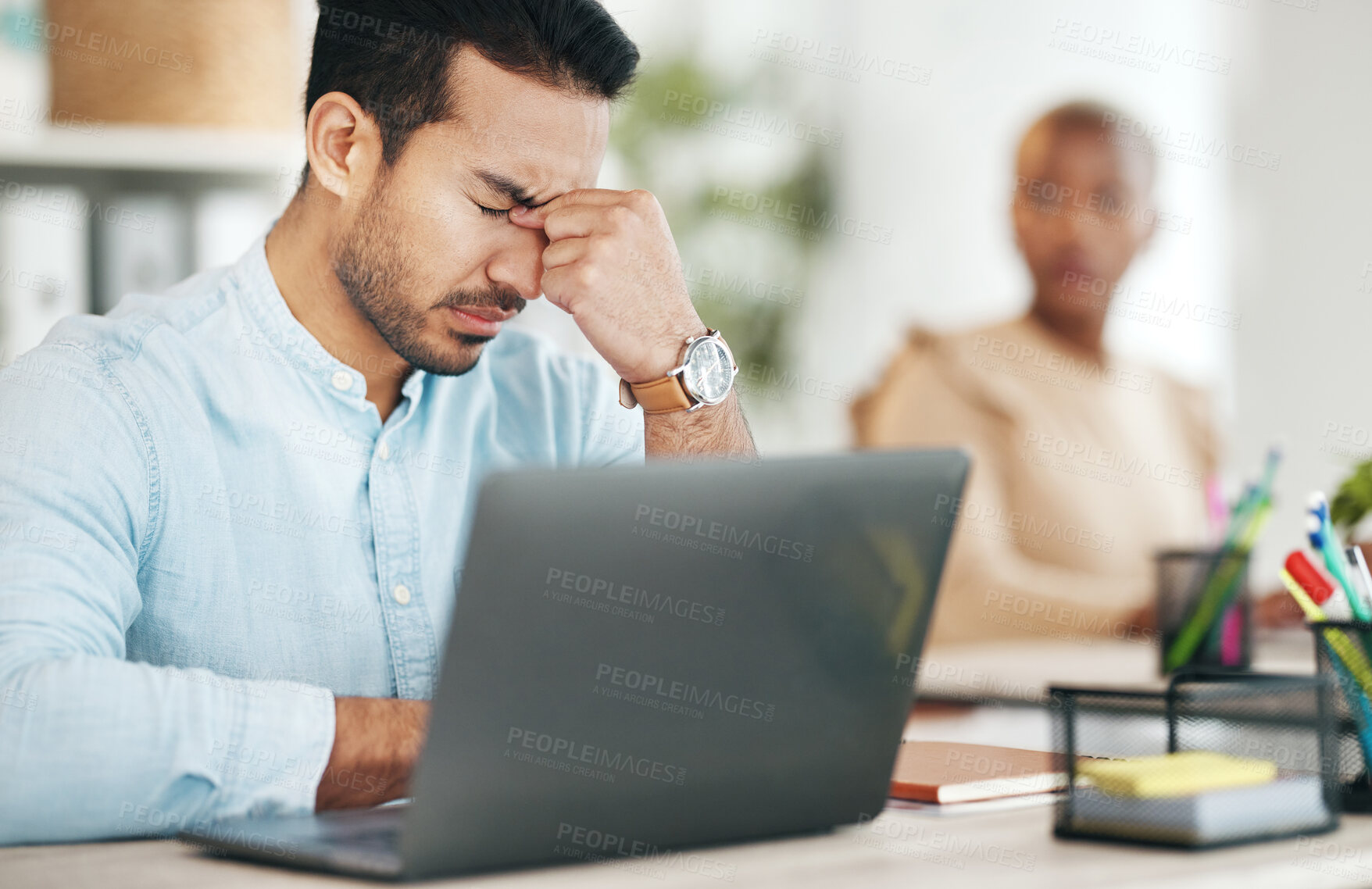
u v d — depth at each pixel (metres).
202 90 1.94
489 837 0.57
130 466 0.97
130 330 1.04
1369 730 0.73
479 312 1.08
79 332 1.02
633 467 0.56
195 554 1.04
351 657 1.11
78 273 1.97
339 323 1.09
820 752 0.66
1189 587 1.29
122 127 1.93
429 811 0.55
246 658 1.07
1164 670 1.31
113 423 0.97
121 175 1.99
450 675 0.54
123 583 0.92
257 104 1.97
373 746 0.73
